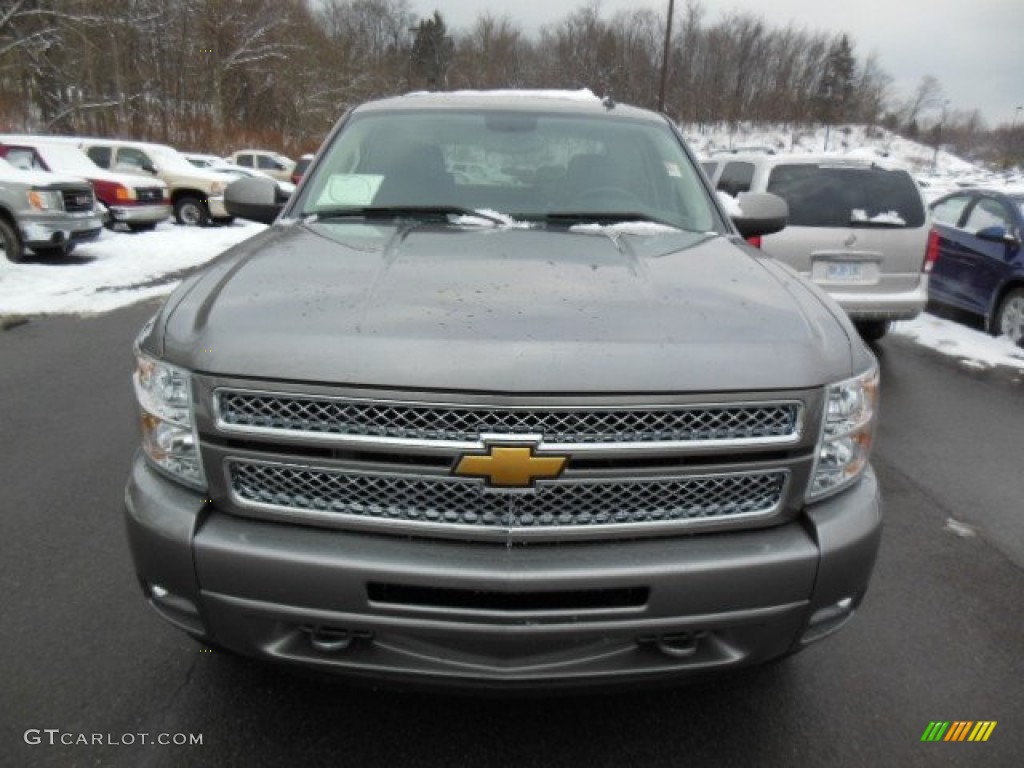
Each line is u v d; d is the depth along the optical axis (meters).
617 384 1.67
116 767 2.06
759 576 1.78
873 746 2.23
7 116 26.50
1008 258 7.64
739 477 1.79
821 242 6.40
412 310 1.82
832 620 1.96
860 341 2.01
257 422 1.73
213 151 34.56
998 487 4.23
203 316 1.88
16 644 2.57
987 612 2.97
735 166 8.15
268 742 2.16
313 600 1.75
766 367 1.75
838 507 1.90
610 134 3.36
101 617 2.73
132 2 30.92
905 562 3.38
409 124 3.36
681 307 1.92
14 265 10.53
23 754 2.10
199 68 36.34
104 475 3.94
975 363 6.94
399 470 1.71
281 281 2.03
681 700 2.38
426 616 1.74
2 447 4.30
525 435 1.66
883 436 5.04
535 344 1.70
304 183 3.14
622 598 1.77
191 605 1.85
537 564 1.71
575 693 1.85
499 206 2.95
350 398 1.67
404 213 2.88
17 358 6.25
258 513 1.79
